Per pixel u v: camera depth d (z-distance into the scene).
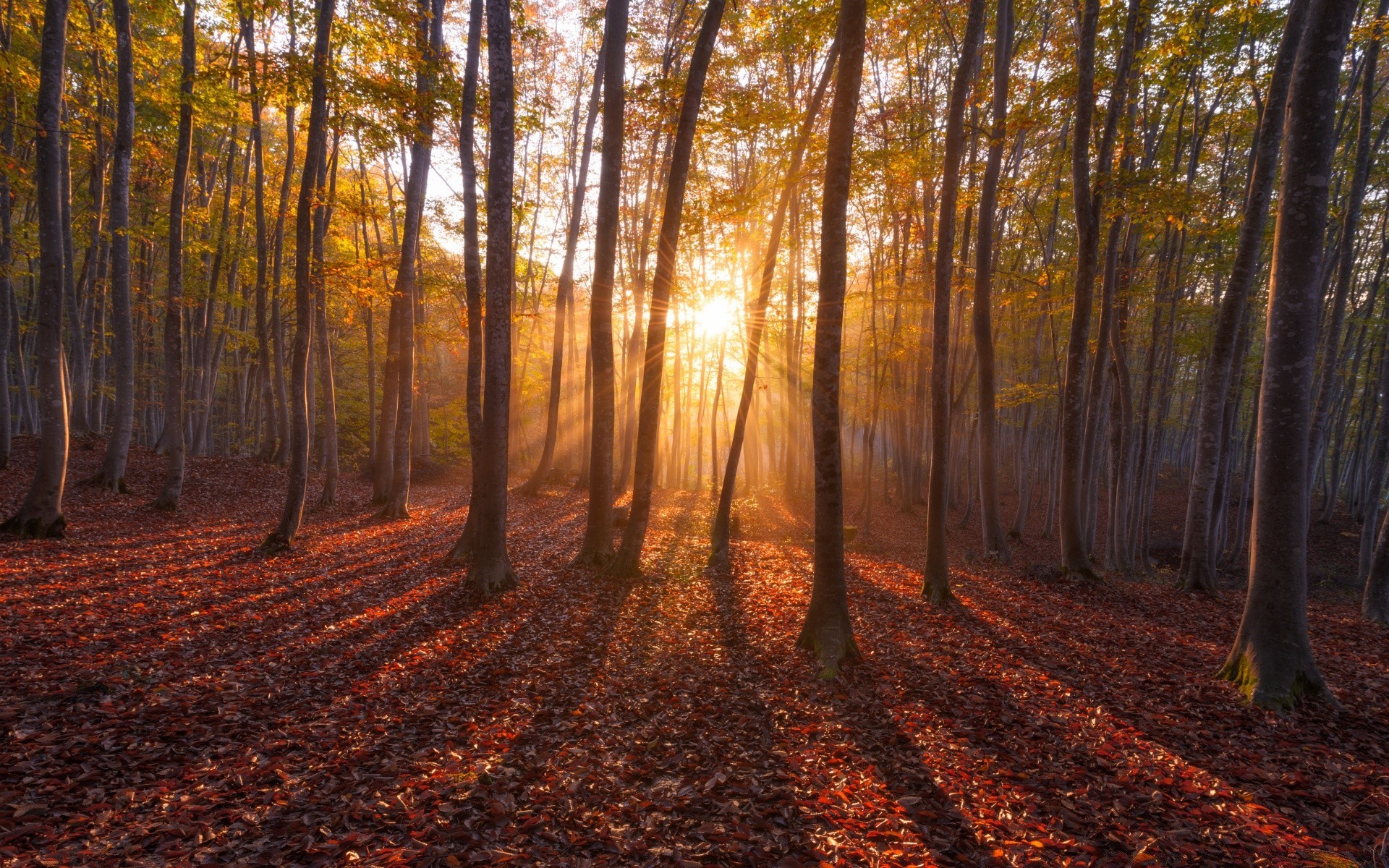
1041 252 22.91
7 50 13.66
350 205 15.07
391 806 4.27
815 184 14.33
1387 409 17.58
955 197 10.65
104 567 9.83
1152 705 6.36
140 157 19.81
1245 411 31.03
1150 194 12.31
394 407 19.97
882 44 20.83
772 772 4.97
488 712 5.98
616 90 11.25
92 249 19.86
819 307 7.45
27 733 4.83
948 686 6.89
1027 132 20.67
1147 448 19.83
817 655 7.46
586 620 9.26
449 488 26.42
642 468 11.64
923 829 4.18
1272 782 4.86
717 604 10.43
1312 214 6.32
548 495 24.08
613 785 4.73
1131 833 4.18
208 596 9.05
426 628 8.52
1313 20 6.26
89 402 23.69
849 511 27.23
